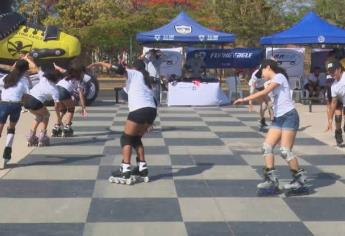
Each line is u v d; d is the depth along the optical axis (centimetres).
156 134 1234
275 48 2205
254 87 1331
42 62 1789
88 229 566
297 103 2061
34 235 547
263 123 1305
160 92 2000
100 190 723
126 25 3734
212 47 2622
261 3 3684
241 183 768
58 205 653
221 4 3738
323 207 651
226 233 555
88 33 3772
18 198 682
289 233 557
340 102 1068
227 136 1211
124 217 607
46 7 4466
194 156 969
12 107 843
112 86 3084
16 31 1805
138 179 773
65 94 1153
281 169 859
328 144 1110
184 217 609
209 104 1955
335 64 1013
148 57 1947
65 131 1179
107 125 1380
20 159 924
